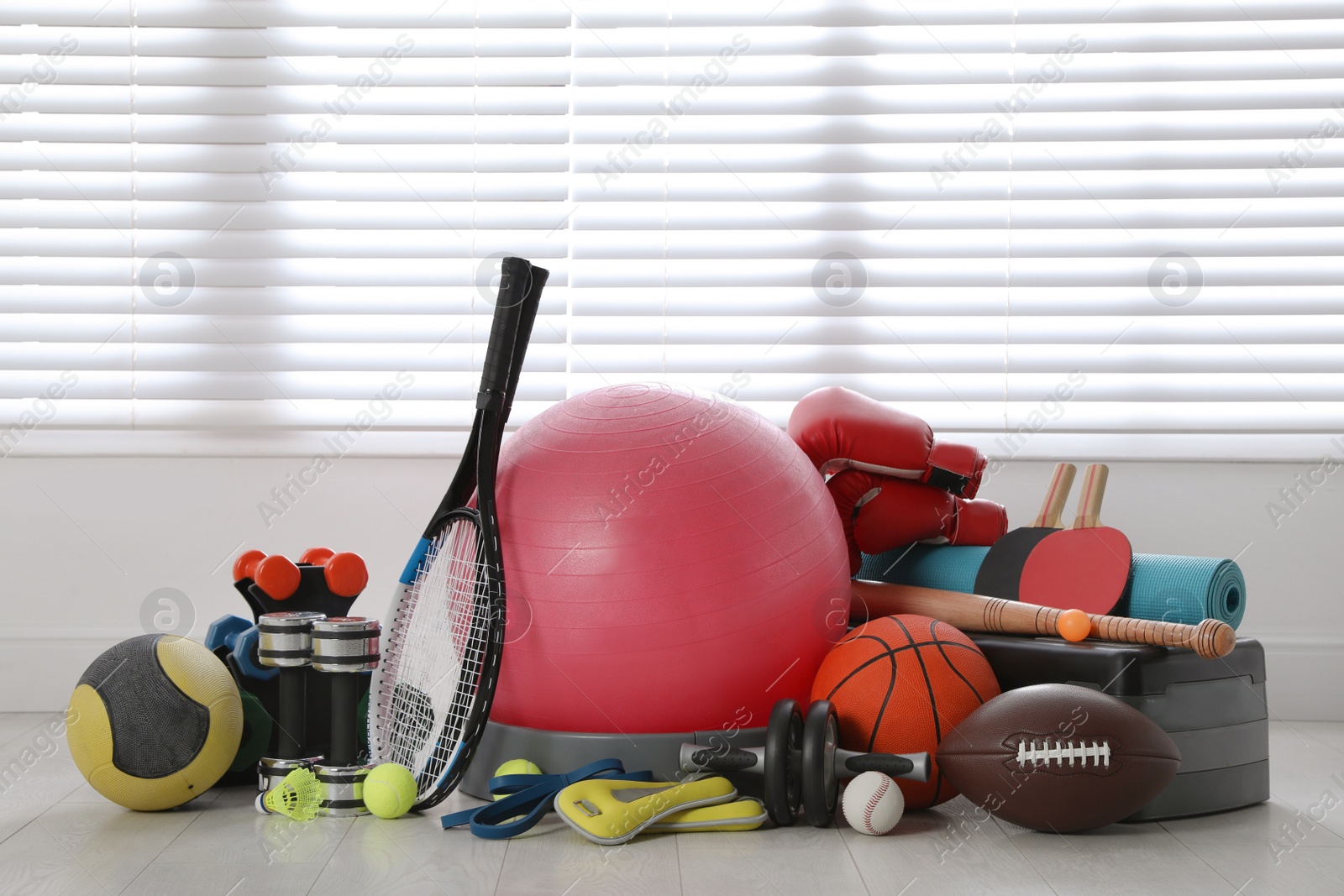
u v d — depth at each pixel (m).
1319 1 2.65
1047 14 2.67
